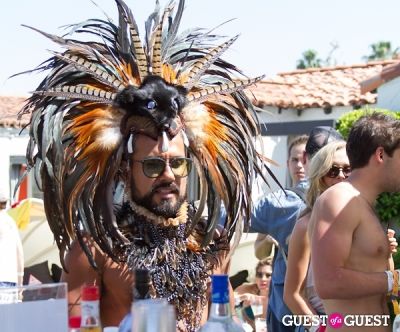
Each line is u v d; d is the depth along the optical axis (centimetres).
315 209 331
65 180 290
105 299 295
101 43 313
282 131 1509
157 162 288
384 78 1184
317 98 1506
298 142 550
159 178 290
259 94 1498
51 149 289
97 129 290
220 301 220
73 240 295
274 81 1614
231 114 317
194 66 309
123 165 296
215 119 311
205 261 306
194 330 295
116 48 312
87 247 287
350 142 335
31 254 783
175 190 293
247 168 321
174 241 298
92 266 288
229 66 324
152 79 295
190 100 303
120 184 307
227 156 313
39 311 210
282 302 461
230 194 315
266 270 587
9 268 730
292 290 413
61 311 213
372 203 330
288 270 415
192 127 299
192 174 312
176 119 293
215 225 306
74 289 292
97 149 290
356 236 322
